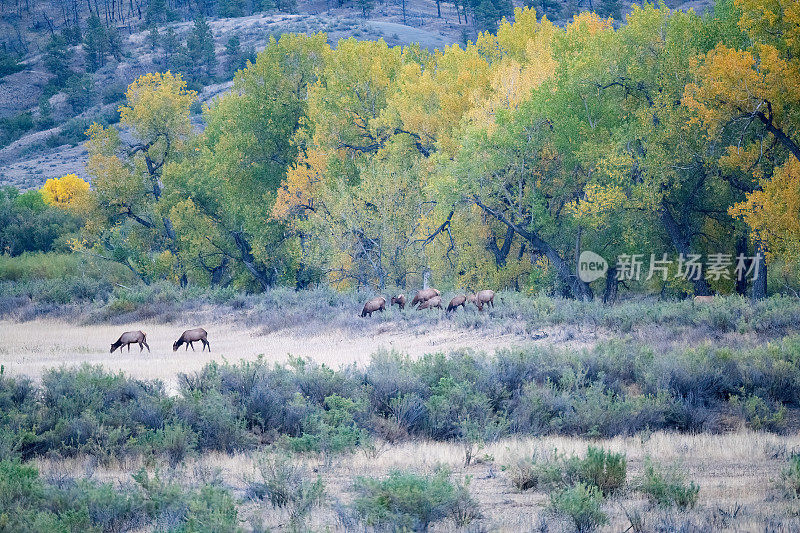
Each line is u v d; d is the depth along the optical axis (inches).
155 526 1209.4
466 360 2790.4
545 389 2496.3
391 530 1171.9
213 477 1594.5
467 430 2215.8
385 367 2679.6
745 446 1903.3
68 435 2003.0
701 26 5039.4
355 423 2198.6
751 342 3255.4
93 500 1270.9
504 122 5595.5
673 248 5413.4
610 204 4788.4
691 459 1804.9
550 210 5782.5
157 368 3275.1
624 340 3243.1
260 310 5374.0
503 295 4889.3
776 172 4156.0
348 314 4746.6
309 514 1263.5
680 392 2544.3
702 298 4328.3
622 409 2321.6
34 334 4938.5
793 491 1397.6
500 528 1190.3
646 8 5132.9
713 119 4183.1
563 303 4315.9
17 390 2342.5
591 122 5349.4
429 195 6087.6
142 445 1936.5
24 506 1270.9
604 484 1451.8
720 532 1146.0
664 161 4662.9
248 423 2268.7
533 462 1563.7
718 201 5064.0
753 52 4411.9
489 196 5674.2
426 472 1681.8
